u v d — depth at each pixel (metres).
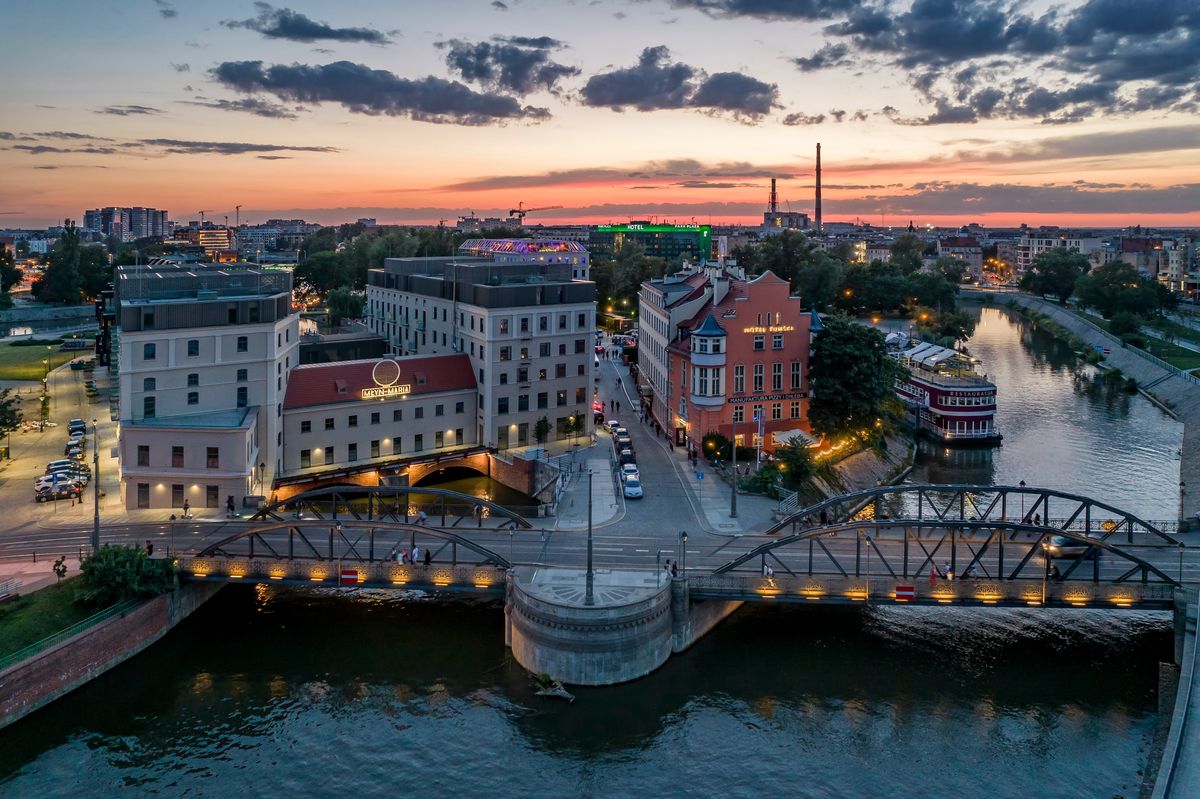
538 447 118.19
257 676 67.88
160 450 91.25
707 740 59.97
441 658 70.38
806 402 121.31
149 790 54.84
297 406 102.56
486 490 110.38
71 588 71.00
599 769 57.00
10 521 87.50
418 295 134.75
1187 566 75.69
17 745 59.22
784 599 70.25
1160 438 143.50
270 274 105.12
